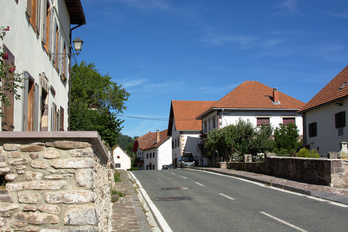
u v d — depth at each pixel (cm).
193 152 5344
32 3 1114
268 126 3441
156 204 1277
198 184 1908
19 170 517
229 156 3416
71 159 520
